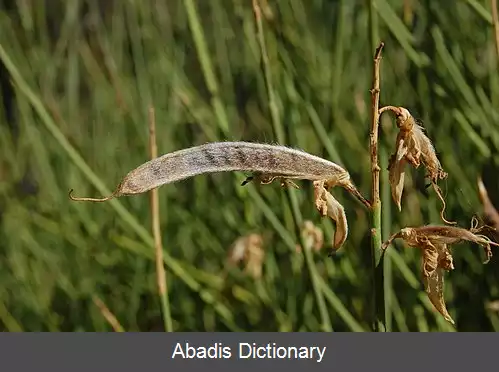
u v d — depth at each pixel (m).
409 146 0.31
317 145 0.49
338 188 0.50
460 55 0.48
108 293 0.55
